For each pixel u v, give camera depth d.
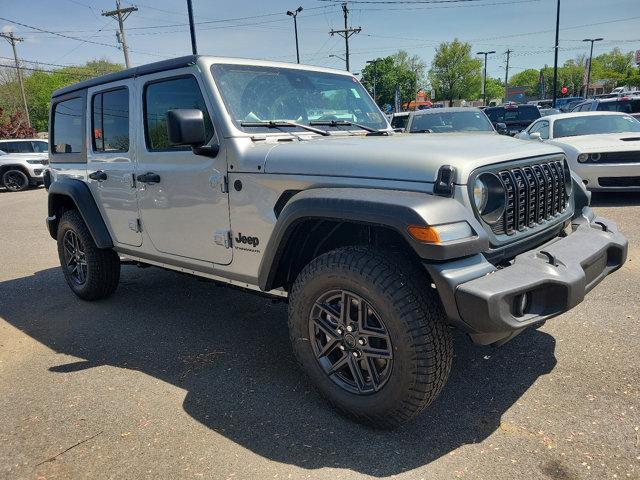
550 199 3.04
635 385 3.00
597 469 2.35
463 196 2.43
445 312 2.36
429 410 2.88
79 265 5.02
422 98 75.00
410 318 2.41
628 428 2.62
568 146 8.33
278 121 3.34
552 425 2.69
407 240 2.32
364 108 4.19
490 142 2.95
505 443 2.56
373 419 2.67
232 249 3.29
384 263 2.49
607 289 4.52
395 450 2.56
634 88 68.50
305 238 2.96
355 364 2.71
